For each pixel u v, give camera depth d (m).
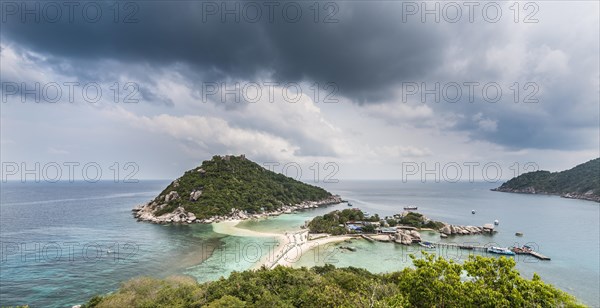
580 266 64.88
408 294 20.38
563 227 110.69
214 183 148.12
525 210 162.25
